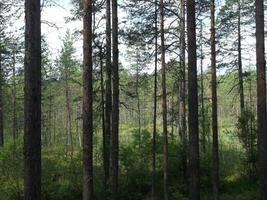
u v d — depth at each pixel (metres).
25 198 10.21
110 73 24.81
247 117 29.62
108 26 23.92
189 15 14.48
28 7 10.46
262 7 15.61
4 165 26.78
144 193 28.66
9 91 53.12
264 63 15.54
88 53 13.58
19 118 54.09
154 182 27.52
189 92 14.44
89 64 13.58
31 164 10.27
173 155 29.09
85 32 13.59
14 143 27.19
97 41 23.55
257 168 29.08
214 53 23.14
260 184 15.33
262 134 15.48
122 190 28.25
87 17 13.59
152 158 29.41
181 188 28.16
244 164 29.78
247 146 29.31
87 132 13.54
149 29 25.84
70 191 27.30
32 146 10.31
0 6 11.98
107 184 25.75
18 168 26.72
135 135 30.61
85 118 13.54
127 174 29.22
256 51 15.66
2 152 26.88
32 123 10.34
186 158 29.05
